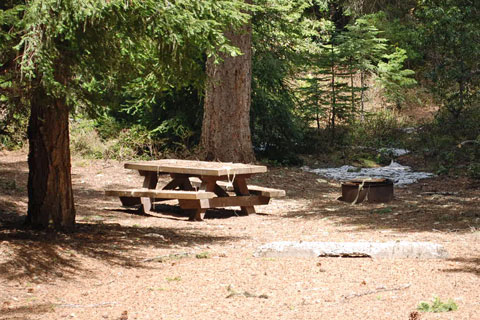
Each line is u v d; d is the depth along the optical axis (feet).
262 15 62.80
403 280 21.09
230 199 37.83
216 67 55.83
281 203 43.88
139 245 28.17
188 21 23.75
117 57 25.40
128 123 66.54
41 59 21.34
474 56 53.31
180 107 62.44
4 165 54.39
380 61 81.56
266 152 64.64
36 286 21.68
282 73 65.51
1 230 28.09
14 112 25.53
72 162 57.72
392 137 71.05
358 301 18.69
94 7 21.45
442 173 54.29
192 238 30.78
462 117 66.18
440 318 16.34
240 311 18.08
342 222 34.99
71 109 25.09
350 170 58.39
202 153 56.80
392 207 39.75
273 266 23.85
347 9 90.33
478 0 51.29
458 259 24.02
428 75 58.59
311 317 17.16
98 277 23.07
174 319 17.53
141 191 37.78
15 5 24.00
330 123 73.51
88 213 36.86
